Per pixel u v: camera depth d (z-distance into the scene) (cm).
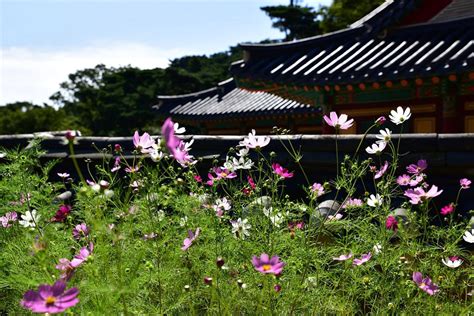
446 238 211
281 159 314
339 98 796
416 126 737
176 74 4094
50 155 373
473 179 272
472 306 185
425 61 624
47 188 230
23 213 219
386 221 197
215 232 199
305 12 3716
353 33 757
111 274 162
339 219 213
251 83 782
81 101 4819
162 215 195
